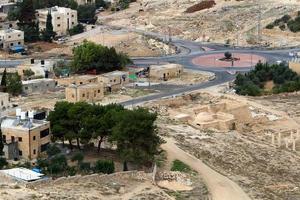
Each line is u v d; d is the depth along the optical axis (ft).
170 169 562.66
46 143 574.15
